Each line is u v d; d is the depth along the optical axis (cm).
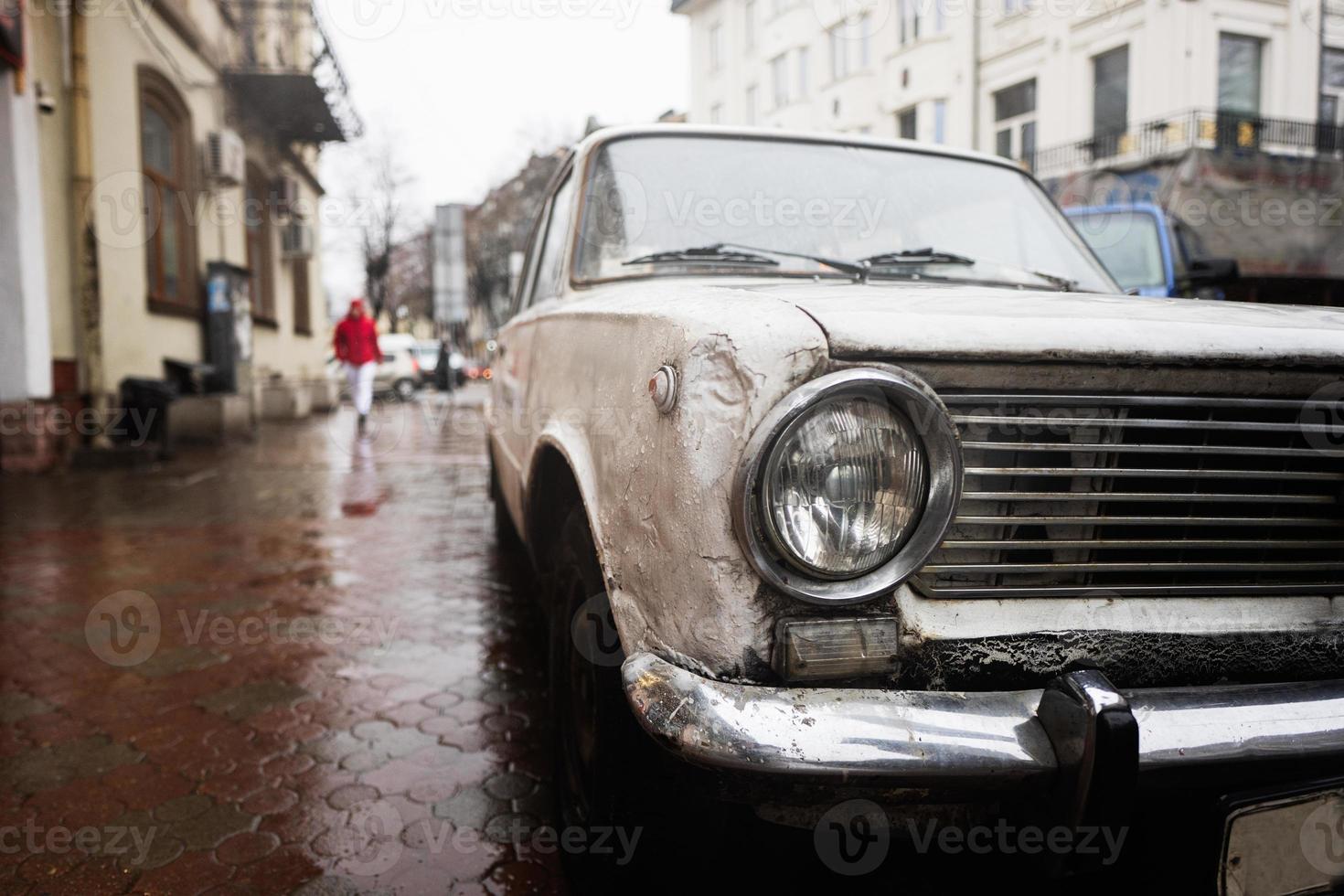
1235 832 132
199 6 1123
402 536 552
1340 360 143
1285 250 1355
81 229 838
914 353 127
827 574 124
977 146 2016
